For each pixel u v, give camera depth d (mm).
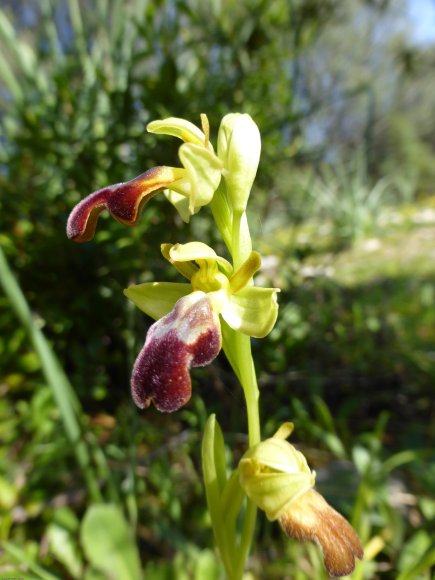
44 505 100
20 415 122
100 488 103
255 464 58
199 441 113
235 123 59
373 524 95
